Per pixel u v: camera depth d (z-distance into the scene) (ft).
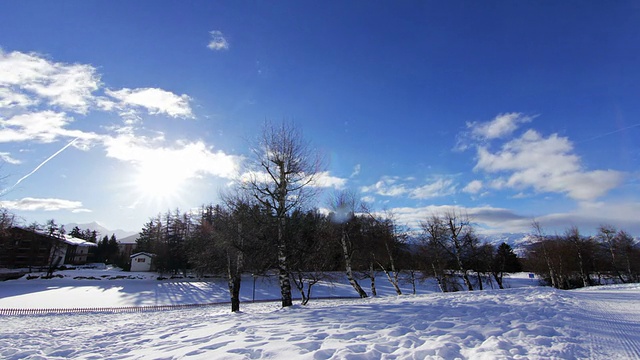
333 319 32.99
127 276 213.87
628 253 177.99
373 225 120.57
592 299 52.11
